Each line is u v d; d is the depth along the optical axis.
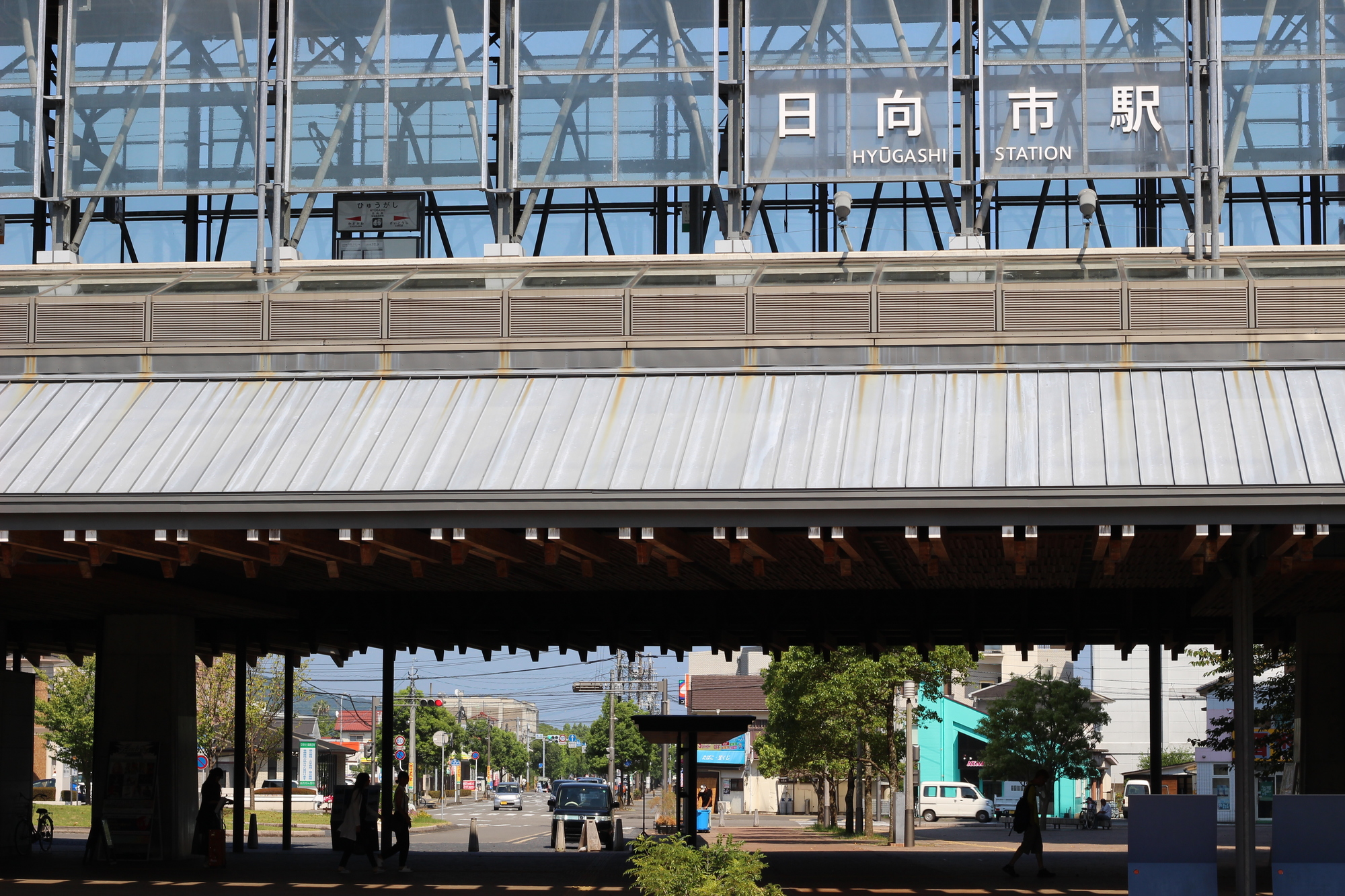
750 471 14.71
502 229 20.61
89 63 21.14
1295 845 14.44
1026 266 18.48
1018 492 13.97
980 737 76.62
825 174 20.25
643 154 20.48
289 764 29.47
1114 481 13.98
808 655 40.88
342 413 16.39
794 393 16.22
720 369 16.72
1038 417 15.36
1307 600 20.98
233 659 57.44
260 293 17.59
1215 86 19.34
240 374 17.27
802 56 20.55
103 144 20.91
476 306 17.33
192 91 20.92
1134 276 17.39
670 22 20.73
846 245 19.56
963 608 26.09
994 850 33.69
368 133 20.81
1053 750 56.94
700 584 23.36
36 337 17.67
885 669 38.94
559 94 20.70
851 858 27.73
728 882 14.73
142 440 15.99
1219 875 21.62
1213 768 71.38
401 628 27.27
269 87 22.95
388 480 14.86
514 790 83.50
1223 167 19.50
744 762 86.69
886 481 14.34
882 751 41.12
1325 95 19.53
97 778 23.88
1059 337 16.34
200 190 20.66
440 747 107.88
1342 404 15.12
